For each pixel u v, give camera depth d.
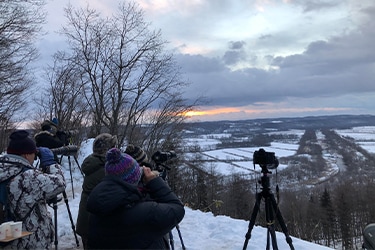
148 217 2.47
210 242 5.81
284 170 75.25
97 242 2.49
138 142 17.44
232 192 32.47
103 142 4.08
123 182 2.50
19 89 15.53
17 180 2.98
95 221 2.53
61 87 17.97
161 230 2.54
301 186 63.44
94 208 2.42
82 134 18.14
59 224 6.38
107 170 2.56
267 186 4.51
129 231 2.44
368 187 48.72
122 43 17.08
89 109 18.59
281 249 5.41
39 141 6.37
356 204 44.75
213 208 19.00
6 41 13.01
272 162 4.45
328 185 65.00
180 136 19.22
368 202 44.41
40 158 3.60
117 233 2.44
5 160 3.03
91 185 4.02
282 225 4.43
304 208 42.41
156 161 4.79
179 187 21.53
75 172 11.52
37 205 3.11
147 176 2.83
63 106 17.97
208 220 7.22
